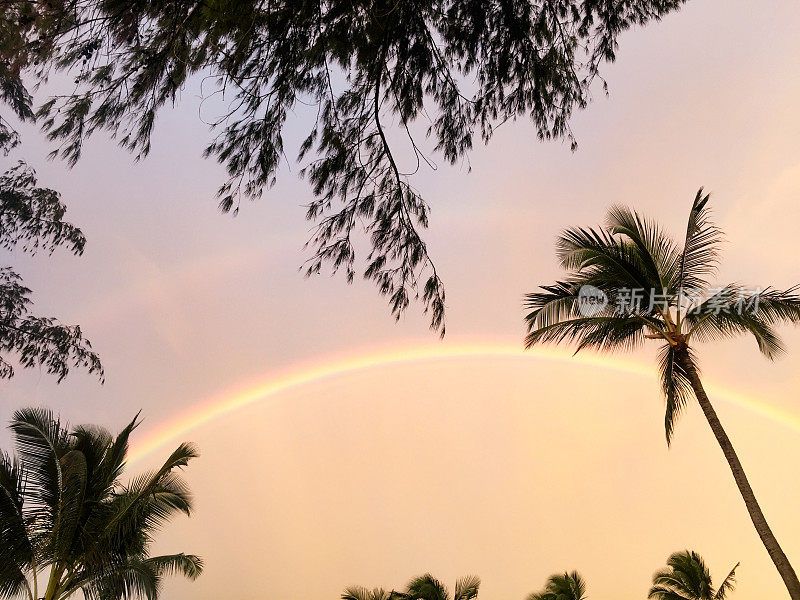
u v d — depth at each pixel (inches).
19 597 534.3
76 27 230.5
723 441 473.7
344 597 1065.5
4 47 230.2
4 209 685.9
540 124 285.7
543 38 270.4
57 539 526.9
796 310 485.4
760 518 444.8
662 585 976.3
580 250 520.4
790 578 422.9
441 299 296.0
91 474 563.8
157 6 227.9
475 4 267.4
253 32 239.5
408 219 295.9
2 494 517.0
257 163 265.3
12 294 721.6
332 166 284.7
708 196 521.3
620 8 276.7
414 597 1095.0
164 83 242.7
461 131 290.8
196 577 658.8
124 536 548.7
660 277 522.0
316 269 287.7
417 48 273.6
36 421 546.0
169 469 566.9
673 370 527.8
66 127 245.4
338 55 265.0
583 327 521.7
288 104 263.1
